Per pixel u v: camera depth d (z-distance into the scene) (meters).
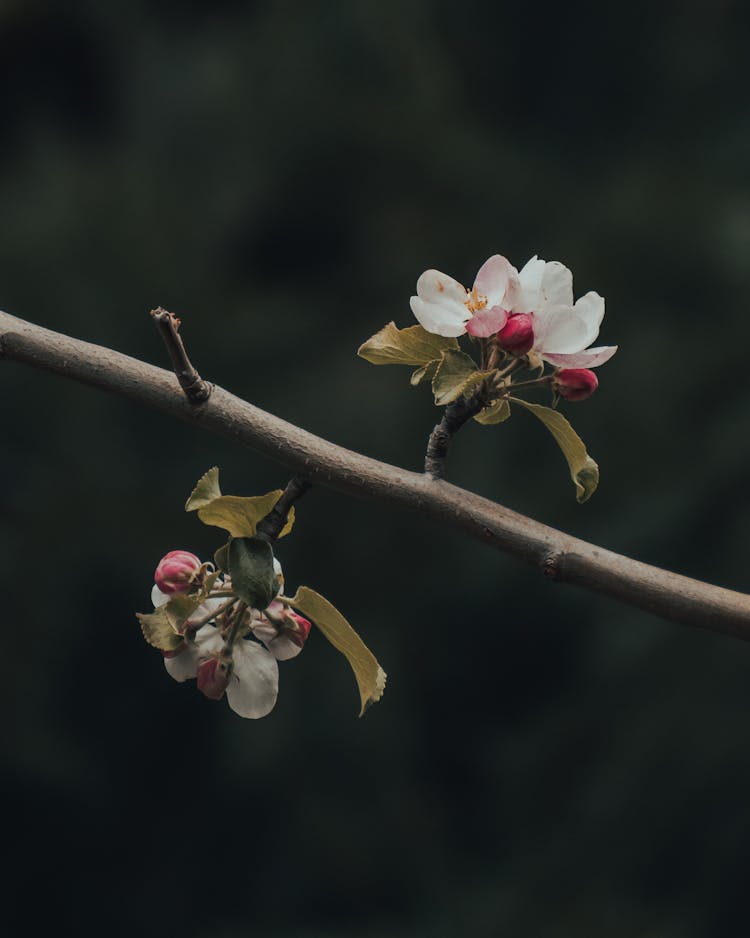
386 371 5.38
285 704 4.91
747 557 4.75
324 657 4.96
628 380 5.22
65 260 5.60
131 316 5.57
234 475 5.25
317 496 5.27
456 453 5.15
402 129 5.96
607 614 5.05
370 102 6.04
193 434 5.29
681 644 4.68
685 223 5.53
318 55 6.13
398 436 5.21
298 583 5.22
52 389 5.31
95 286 5.58
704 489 4.87
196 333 5.54
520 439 5.15
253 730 4.88
